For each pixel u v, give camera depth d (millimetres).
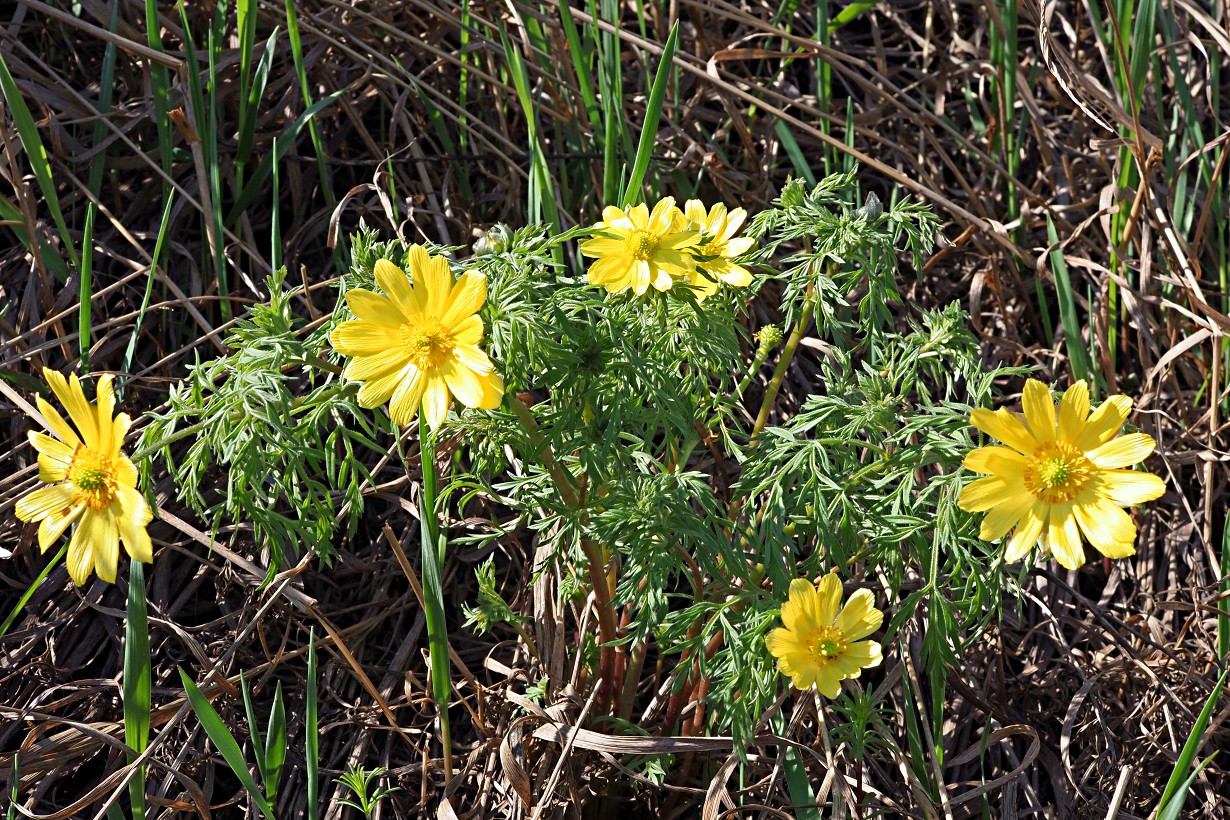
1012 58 993
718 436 898
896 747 832
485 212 1006
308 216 997
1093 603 928
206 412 764
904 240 1010
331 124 1010
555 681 861
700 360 810
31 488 903
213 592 914
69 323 941
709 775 850
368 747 882
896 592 806
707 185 1018
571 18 970
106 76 957
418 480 888
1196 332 955
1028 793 877
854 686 833
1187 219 994
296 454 764
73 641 896
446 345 745
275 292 784
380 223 987
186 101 972
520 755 837
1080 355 956
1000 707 896
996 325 1000
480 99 1012
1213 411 942
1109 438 762
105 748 863
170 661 892
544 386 774
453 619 917
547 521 806
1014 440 764
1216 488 951
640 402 785
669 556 783
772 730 833
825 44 1007
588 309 780
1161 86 1048
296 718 885
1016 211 1013
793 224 824
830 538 782
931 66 1100
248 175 994
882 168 950
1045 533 774
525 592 903
